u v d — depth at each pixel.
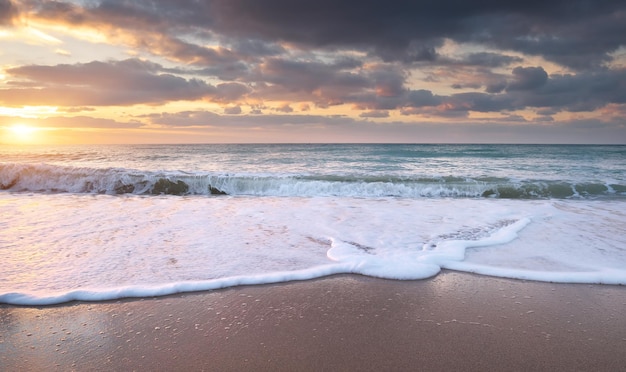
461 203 9.20
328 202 9.24
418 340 2.81
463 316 3.23
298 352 2.63
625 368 2.45
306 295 3.68
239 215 7.45
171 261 4.58
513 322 3.12
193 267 4.38
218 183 11.78
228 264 4.50
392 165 20.58
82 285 3.78
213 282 3.90
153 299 3.54
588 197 10.59
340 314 3.27
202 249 5.09
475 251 5.13
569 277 4.14
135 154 30.31
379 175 13.12
